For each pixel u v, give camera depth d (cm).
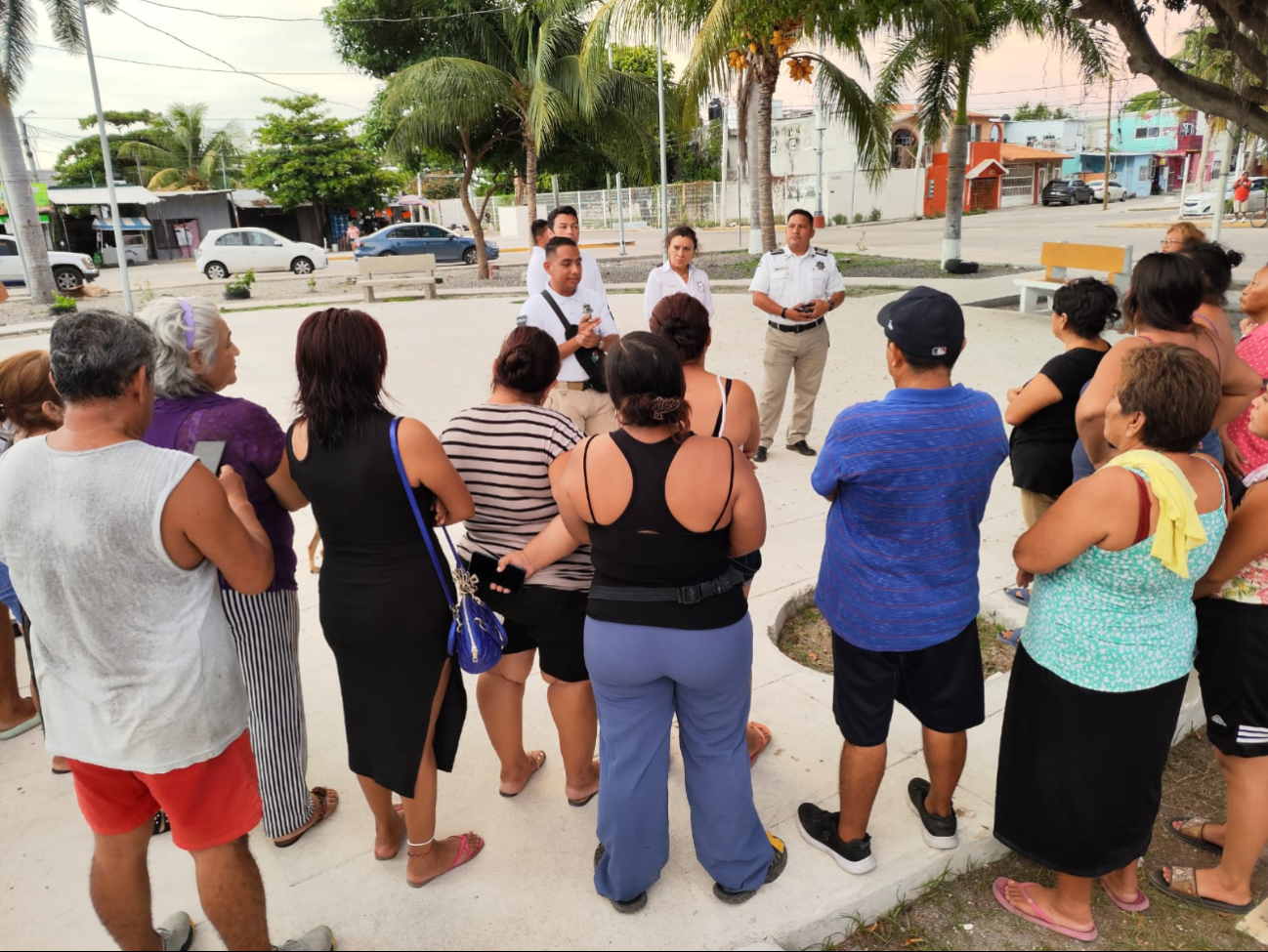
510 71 2066
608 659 225
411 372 1005
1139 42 698
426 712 244
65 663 194
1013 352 975
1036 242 2488
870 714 248
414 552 234
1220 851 281
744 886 248
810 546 503
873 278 1708
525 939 240
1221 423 321
